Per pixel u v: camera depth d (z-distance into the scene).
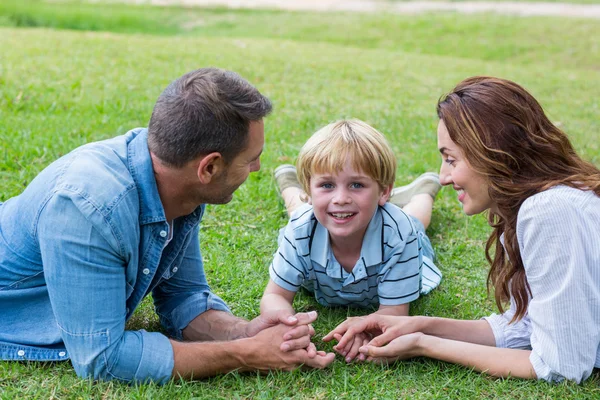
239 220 4.03
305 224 2.91
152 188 2.42
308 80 7.72
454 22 15.33
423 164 5.05
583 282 2.42
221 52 8.91
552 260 2.43
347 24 15.36
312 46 10.63
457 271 3.60
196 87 2.32
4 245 2.50
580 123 6.77
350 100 6.94
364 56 9.92
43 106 5.73
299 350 2.56
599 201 2.51
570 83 8.98
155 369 2.43
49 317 2.56
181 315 2.87
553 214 2.43
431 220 4.17
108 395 2.39
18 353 2.54
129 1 18.50
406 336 2.65
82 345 2.39
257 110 2.38
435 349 2.64
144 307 3.15
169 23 15.91
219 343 2.51
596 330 2.46
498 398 2.49
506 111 2.50
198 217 2.65
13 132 4.96
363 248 2.87
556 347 2.47
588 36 14.09
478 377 2.59
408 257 2.89
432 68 9.37
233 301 3.21
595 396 2.47
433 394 2.52
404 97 7.29
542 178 2.54
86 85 6.51
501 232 2.79
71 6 16.38
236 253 3.64
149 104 6.07
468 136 2.52
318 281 3.05
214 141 2.32
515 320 2.72
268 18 16.48
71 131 5.15
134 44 8.96
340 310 3.19
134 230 2.39
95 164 2.38
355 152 2.65
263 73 7.86
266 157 4.95
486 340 2.79
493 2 19.69
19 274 2.51
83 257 2.31
